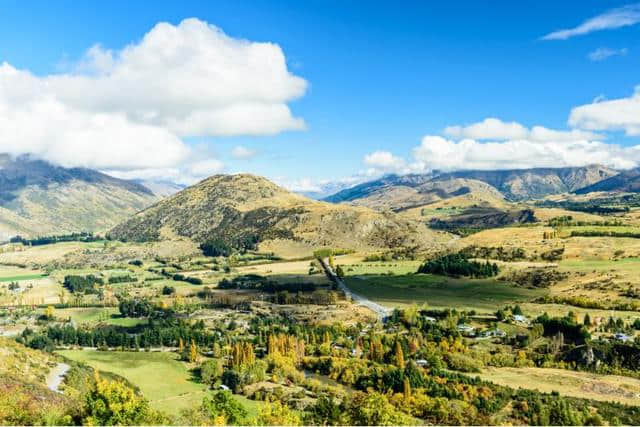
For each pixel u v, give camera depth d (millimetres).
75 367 180500
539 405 139375
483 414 137625
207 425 113812
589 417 132625
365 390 169250
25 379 144375
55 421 98875
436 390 153750
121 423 98000
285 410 121562
